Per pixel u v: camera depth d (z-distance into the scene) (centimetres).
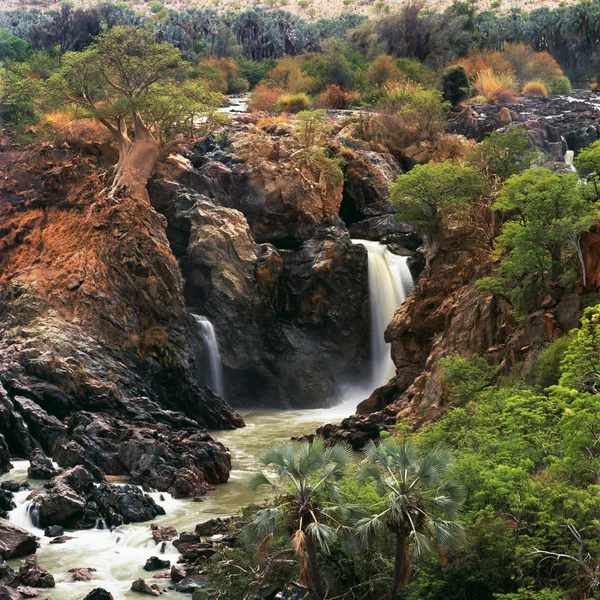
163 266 6556
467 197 5847
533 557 2397
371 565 2459
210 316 6938
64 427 4959
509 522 2617
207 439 4941
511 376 4188
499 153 6406
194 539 3525
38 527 3791
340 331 7288
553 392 3123
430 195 5894
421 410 4850
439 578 2445
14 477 4425
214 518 3909
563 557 2409
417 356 5794
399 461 2220
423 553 2155
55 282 6347
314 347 7231
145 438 4697
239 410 6925
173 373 6250
